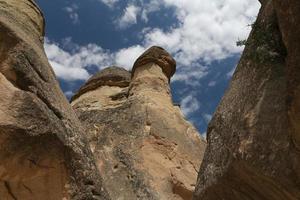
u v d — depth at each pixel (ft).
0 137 23.34
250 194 22.44
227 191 23.32
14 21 28.71
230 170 22.53
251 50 22.52
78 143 26.32
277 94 20.83
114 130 53.67
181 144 53.67
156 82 60.59
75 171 25.39
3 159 23.58
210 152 24.82
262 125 20.86
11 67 24.80
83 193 25.27
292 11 18.47
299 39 18.47
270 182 20.81
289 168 19.75
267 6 22.86
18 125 23.52
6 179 24.11
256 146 20.84
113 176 47.57
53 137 24.61
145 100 57.06
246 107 22.08
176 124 55.98
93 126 55.06
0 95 23.84
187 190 49.19
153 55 63.31
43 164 24.49
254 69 22.48
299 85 18.53
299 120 18.95
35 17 32.30
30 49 26.09
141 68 62.75
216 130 24.58
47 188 24.80
